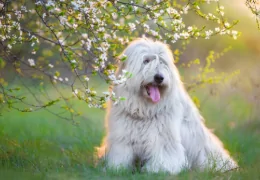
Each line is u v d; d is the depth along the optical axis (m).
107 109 8.04
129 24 7.43
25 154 8.37
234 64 20.78
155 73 7.35
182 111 7.88
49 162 8.09
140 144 7.59
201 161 8.09
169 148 7.58
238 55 21.83
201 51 20.48
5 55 8.09
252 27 20.61
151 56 7.53
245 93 16.11
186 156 7.89
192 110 8.17
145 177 6.93
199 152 8.13
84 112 16.05
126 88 7.51
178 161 7.50
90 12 7.20
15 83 12.95
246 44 21.91
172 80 7.58
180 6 8.15
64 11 6.83
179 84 8.02
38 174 7.13
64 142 10.77
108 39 7.78
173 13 7.48
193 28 7.71
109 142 7.75
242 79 14.49
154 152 7.49
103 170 7.52
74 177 7.09
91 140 10.72
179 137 7.66
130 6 7.05
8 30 7.69
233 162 8.37
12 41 7.59
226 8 18.25
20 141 10.05
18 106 16.50
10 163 7.93
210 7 17.06
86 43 7.25
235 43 21.89
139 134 7.56
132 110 7.52
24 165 7.91
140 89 7.48
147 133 7.52
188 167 7.67
